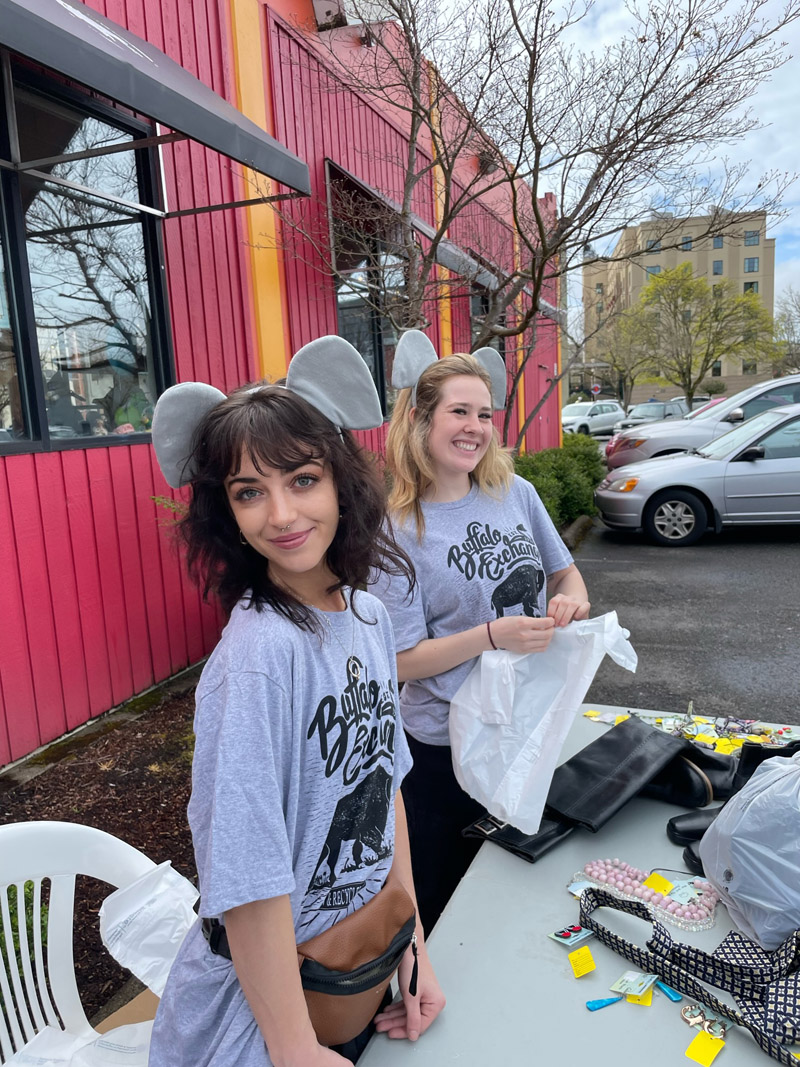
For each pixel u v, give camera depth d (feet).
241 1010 2.95
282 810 2.80
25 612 10.39
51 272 11.12
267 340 16.22
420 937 3.71
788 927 3.62
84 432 11.81
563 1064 3.27
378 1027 3.52
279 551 2.98
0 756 9.97
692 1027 3.43
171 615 13.33
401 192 22.99
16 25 6.70
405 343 5.41
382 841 3.40
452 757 5.29
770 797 3.75
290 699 2.85
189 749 10.50
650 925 4.09
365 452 3.48
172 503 12.00
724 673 13.75
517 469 27.17
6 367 10.34
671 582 20.74
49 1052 4.10
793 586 19.69
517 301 23.76
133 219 12.64
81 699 11.35
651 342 101.55
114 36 9.34
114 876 4.40
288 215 17.03
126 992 6.14
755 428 25.59
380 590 5.21
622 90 13.35
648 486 25.70
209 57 14.21
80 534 11.35
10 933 4.15
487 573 5.40
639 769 5.17
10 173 10.14
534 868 4.68
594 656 4.93
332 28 18.07
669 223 15.90
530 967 3.85
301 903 3.05
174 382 13.41
